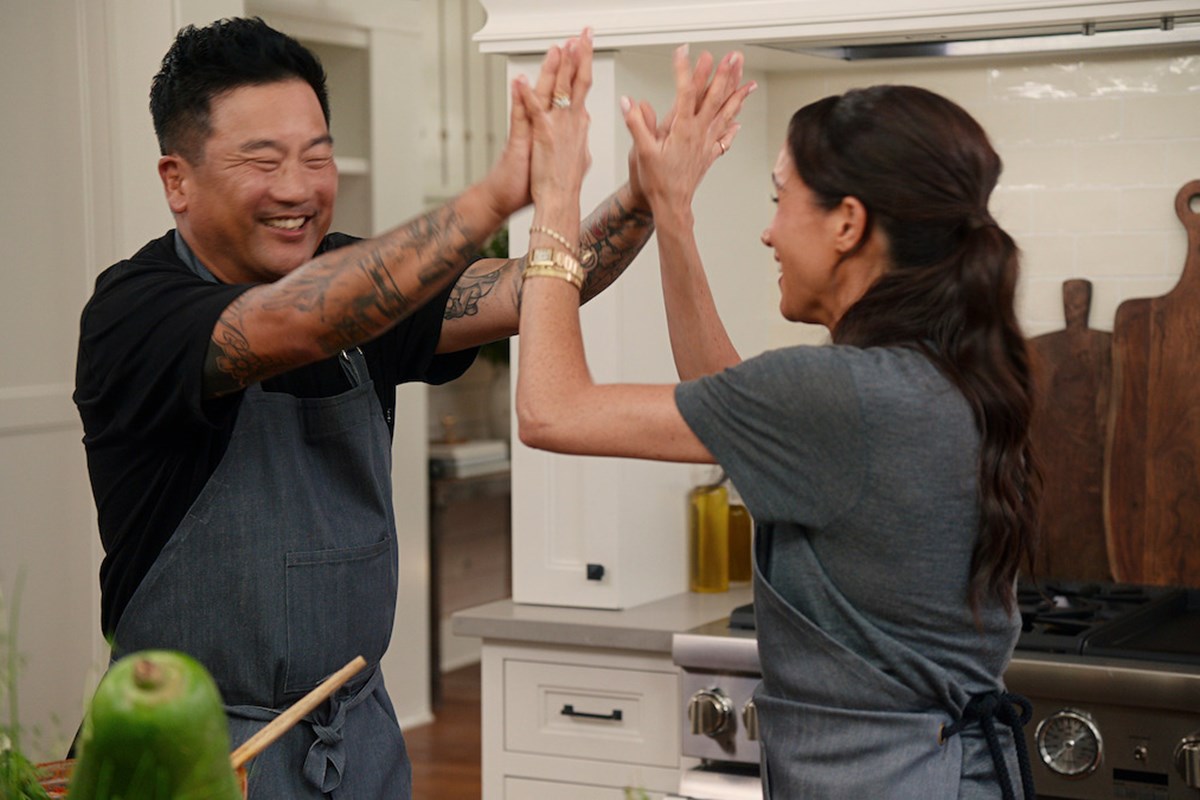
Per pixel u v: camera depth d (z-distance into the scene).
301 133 1.79
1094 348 3.15
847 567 1.60
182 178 1.83
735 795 2.76
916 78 3.32
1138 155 3.12
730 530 3.38
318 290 1.58
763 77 3.45
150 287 1.72
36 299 3.52
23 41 3.49
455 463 6.09
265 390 1.86
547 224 1.66
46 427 3.55
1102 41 3.01
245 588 1.79
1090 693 2.51
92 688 3.53
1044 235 3.22
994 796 1.64
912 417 1.55
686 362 1.91
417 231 1.59
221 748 1.02
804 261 1.70
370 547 1.89
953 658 1.63
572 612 3.04
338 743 1.84
